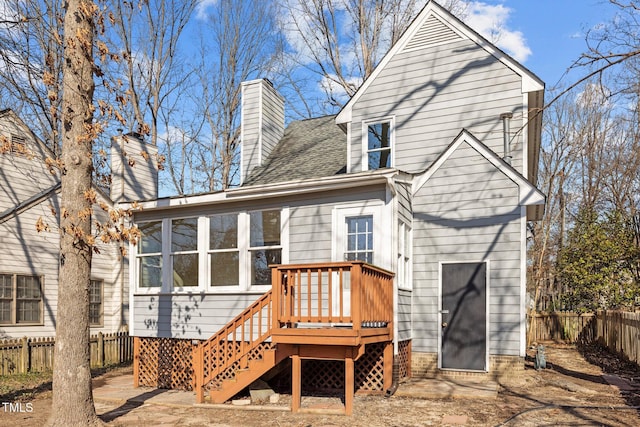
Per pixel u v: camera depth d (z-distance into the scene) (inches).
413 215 437.7
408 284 423.5
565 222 1188.5
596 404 324.8
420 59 482.3
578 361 543.8
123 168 657.0
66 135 298.4
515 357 393.7
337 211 403.9
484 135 451.2
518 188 405.1
